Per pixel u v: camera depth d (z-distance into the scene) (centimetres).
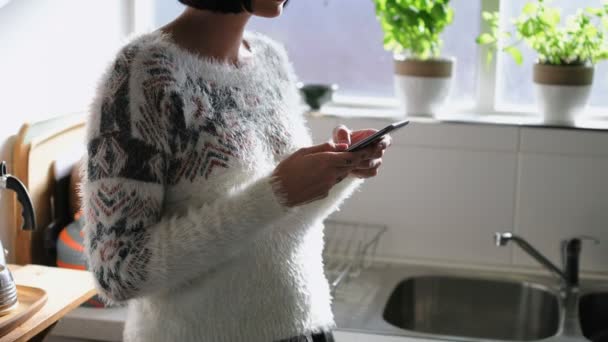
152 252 90
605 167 191
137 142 90
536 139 193
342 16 216
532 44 197
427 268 201
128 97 91
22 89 154
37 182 157
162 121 92
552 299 187
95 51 184
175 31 101
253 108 105
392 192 202
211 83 99
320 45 219
